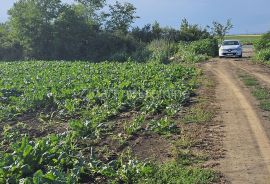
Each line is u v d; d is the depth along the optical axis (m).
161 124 10.90
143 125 11.41
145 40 53.31
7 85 16.83
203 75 23.06
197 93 16.78
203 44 40.25
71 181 7.03
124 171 7.57
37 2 44.91
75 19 45.22
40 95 14.57
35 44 45.12
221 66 28.72
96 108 13.27
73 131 10.29
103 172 7.71
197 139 10.04
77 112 13.13
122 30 51.19
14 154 8.05
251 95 16.09
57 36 44.75
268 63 29.56
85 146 9.68
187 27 55.97
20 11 44.88
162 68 23.27
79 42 45.16
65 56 45.06
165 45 42.38
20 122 12.44
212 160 8.69
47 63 30.59
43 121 12.60
